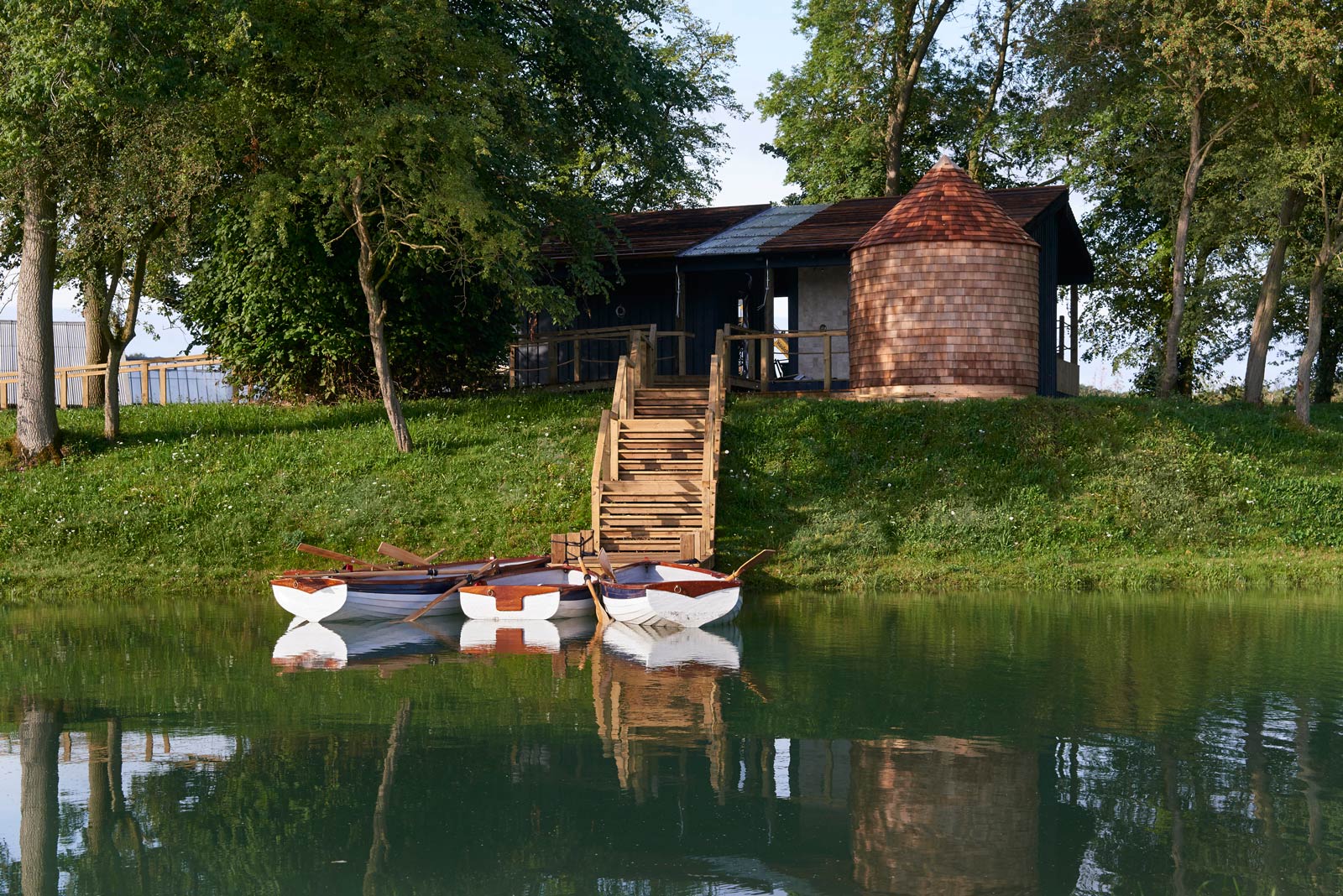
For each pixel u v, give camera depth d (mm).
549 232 28844
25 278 24453
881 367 25578
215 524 21688
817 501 21922
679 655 13656
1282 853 7141
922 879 6801
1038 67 30750
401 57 21750
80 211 23000
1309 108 26859
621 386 23031
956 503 21766
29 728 10273
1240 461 23250
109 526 21625
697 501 20609
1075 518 21469
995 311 25047
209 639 15070
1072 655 13250
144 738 9906
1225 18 26094
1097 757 9133
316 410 27078
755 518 21469
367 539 21172
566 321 25391
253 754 9406
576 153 32844
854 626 15547
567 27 26969
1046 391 28594
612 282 31797
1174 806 8016
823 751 9359
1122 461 22922
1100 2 27203
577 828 7668
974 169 40938
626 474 21734
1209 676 12031
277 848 7363
